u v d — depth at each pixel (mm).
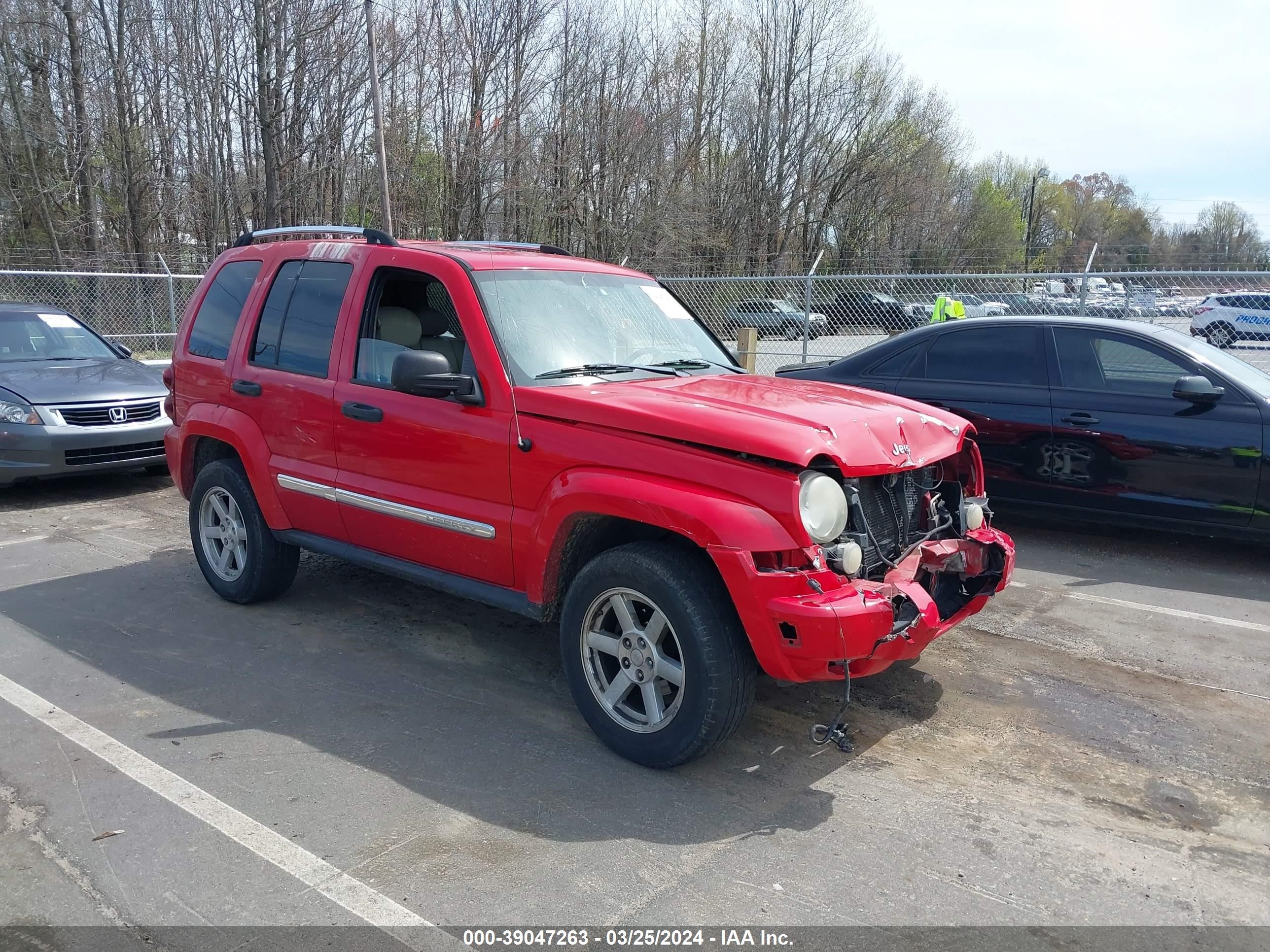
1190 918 2785
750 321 13109
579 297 4504
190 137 30219
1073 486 6656
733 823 3238
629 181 31703
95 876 2902
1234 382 6180
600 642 3662
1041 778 3598
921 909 2795
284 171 27125
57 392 8039
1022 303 11461
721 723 3350
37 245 29125
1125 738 3932
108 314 16766
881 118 42656
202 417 5270
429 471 4133
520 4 28750
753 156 39281
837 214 43875
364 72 27500
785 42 38906
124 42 28531
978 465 4223
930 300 14375
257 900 2791
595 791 3432
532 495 3762
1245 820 3322
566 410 3660
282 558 5211
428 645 4867
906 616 3396
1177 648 4914
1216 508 6176
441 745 3781
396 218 29375
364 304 4523
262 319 5066
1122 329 6652
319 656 4688
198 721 3961
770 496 3174
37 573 6051
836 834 3186
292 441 4801
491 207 30578
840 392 4203
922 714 4133
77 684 4316
